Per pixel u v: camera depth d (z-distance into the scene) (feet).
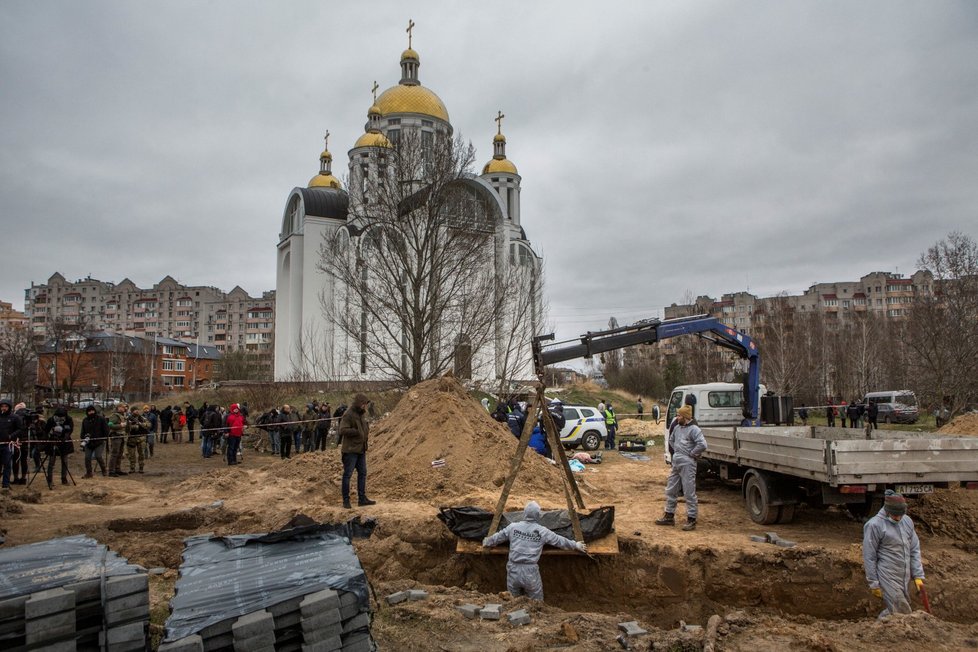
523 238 184.96
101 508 38.45
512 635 19.07
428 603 21.63
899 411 119.14
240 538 18.97
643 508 38.14
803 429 45.03
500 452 41.37
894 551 21.06
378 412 88.12
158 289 410.72
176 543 30.37
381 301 88.79
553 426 29.12
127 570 14.25
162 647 12.43
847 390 179.63
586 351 47.01
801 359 161.27
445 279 90.22
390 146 93.71
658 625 26.53
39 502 40.24
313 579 15.24
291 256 173.99
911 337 123.34
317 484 40.52
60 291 416.46
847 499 28.30
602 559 28.25
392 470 40.96
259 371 218.18
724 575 27.27
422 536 30.42
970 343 105.19
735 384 53.88
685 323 50.26
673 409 55.98
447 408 44.78
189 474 57.06
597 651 18.10
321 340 157.17
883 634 18.81
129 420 57.36
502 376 90.07
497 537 26.18
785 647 18.11
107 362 231.30
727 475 39.14
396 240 88.79
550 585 28.12
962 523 31.53
